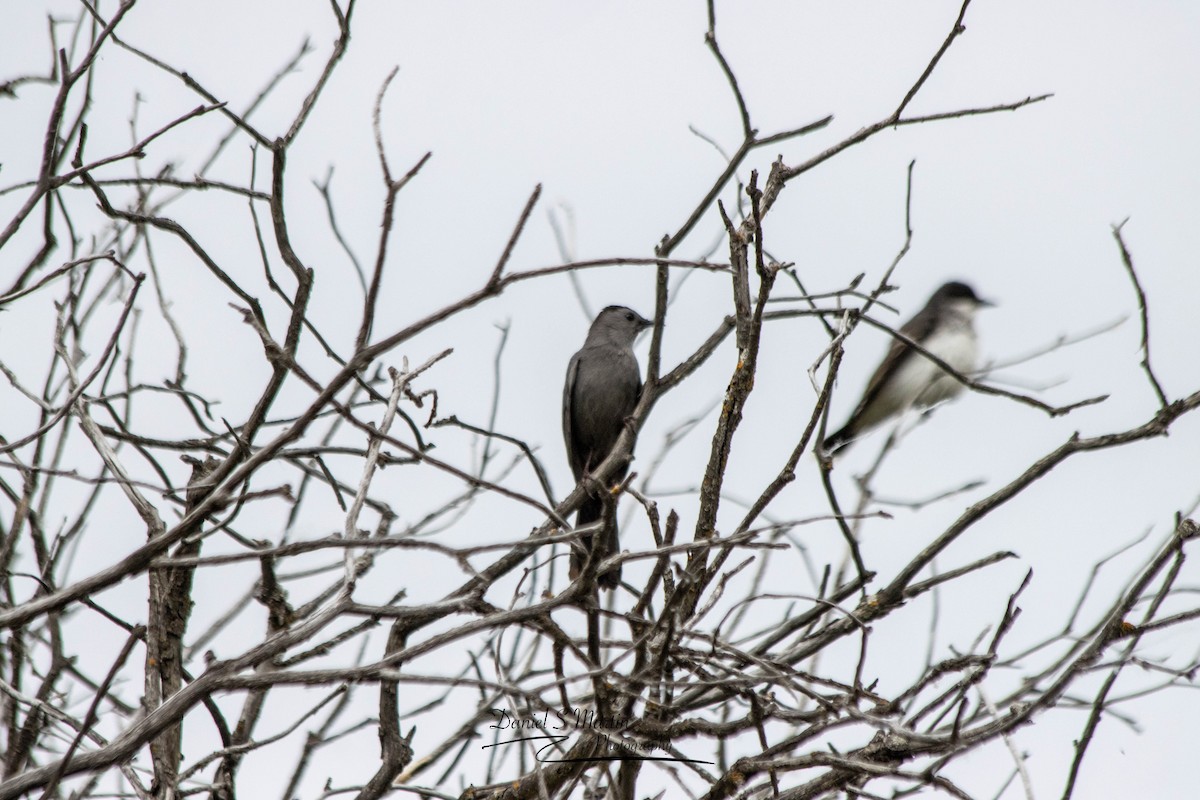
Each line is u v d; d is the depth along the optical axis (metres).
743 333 8.62
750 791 7.34
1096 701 6.96
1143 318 8.45
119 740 5.97
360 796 7.85
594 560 6.89
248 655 6.20
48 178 7.14
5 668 9.03
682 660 7.62
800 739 8.03
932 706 7.70
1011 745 6.26
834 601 8.88
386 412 7.02
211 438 8.76
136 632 5.82
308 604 8.30
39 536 8.88
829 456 8.67
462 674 8.46
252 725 8.51
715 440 8.38
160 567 5.96
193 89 8.62
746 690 7.42
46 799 5.75
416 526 8.53
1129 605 7.49
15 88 8.55
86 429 8.06
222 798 7.80
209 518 7.27
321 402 6.12
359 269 7.89
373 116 6.30
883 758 7.75
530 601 9.02
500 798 8.37
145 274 6.90
